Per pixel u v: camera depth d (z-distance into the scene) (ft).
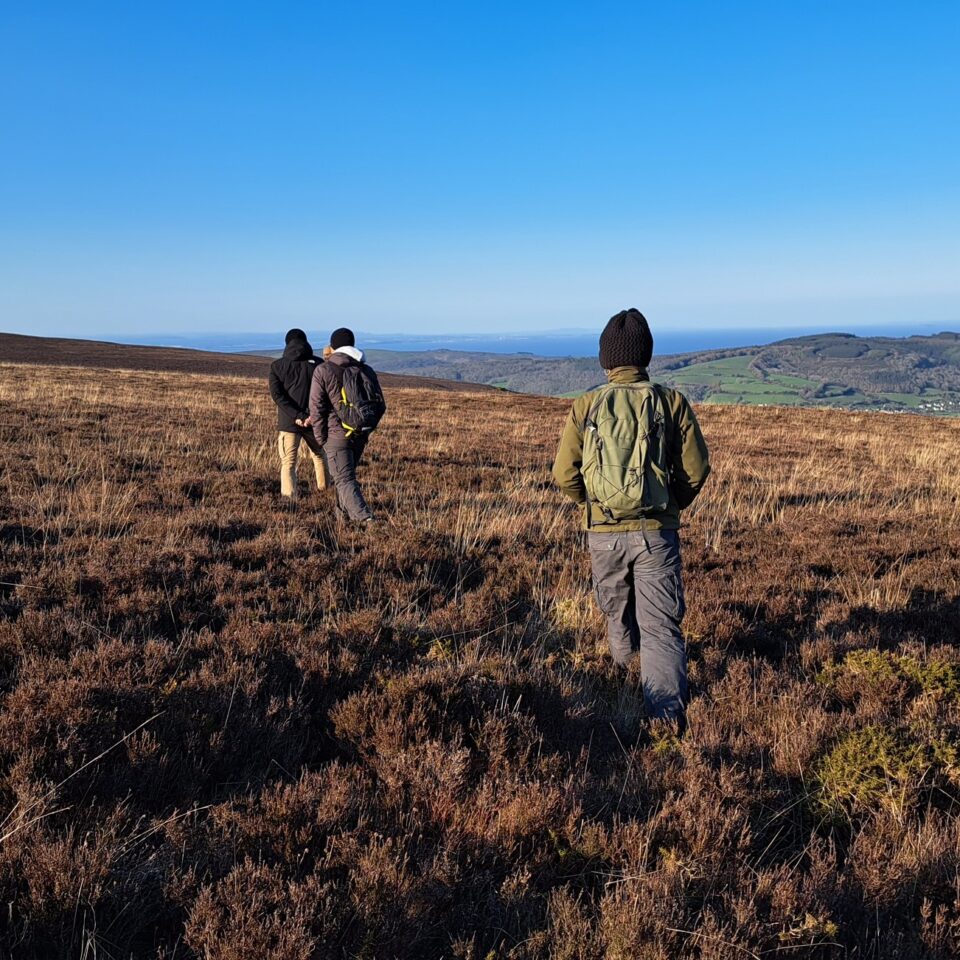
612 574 13.55
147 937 7.38
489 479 41.50
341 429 26.05
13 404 61.21
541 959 7.04
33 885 7.27
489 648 15.38
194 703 11.14
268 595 17.87
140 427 54.08
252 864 7.76
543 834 8.87
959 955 7.09
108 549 20.47
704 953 6.79
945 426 102.99
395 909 7.28
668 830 8.90
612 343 13.15
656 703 12.48
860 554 25.75
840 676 14.07
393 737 10.73
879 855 8.49
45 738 9.55
